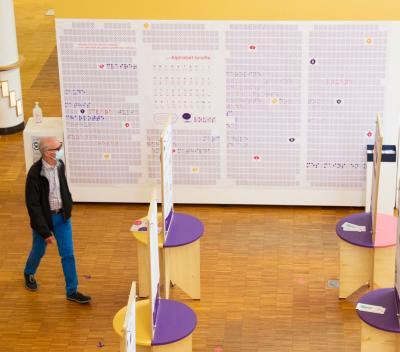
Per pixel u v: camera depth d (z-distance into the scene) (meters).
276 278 9.62
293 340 8.59
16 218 11.02
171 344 7.36
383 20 10.30
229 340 8.59
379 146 8.41
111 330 8.77
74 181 11.27
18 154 12.74
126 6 10.45
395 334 7.47
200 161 11.05
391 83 10.56
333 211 11.09
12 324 8.89
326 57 10.50
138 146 11.06
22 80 15.27
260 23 10.38
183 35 10.51
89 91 10.84
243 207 11.21
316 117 10.77
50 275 9.75
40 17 18.41
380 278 8.82
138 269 9.34
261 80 10.64
